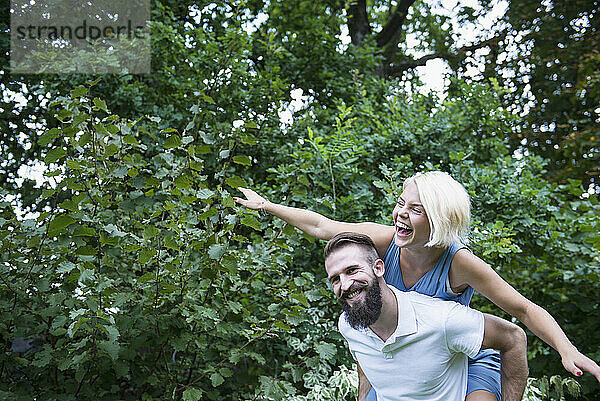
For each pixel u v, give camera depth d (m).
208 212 3.45
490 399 2.52
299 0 10.02
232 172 5.34
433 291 2.56
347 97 7.36
